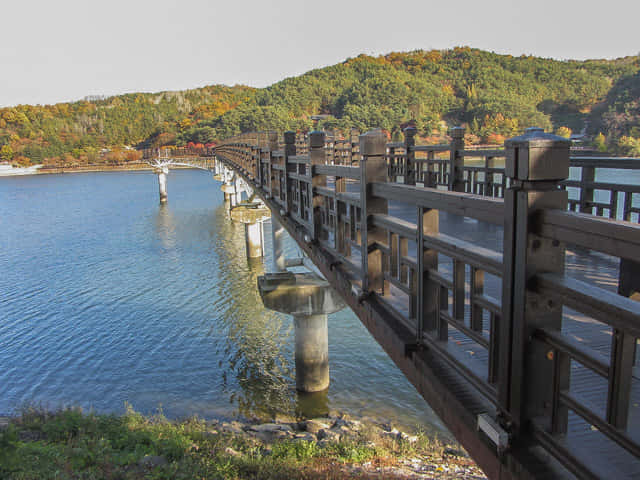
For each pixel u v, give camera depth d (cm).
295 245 2730
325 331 1098
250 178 1454
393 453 822
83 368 1264
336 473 717
